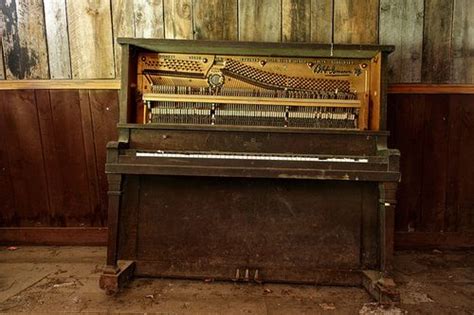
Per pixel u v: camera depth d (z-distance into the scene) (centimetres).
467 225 246
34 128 242
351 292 192
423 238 247
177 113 200
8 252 239
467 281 206
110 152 180
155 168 178
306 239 199
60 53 238
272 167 178
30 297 183
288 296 188
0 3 234
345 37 235
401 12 234
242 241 200
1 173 243
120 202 184
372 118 200
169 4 233
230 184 199
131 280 201
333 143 188
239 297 186
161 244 201
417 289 196
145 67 203
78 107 240
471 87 238
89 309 173
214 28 234
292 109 200
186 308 175
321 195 198
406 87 237
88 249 245
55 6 234
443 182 244
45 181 245
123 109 190
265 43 191
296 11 233
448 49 237
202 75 204
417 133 241
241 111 201
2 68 239
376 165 177
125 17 234
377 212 197
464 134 242
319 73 205
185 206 200
